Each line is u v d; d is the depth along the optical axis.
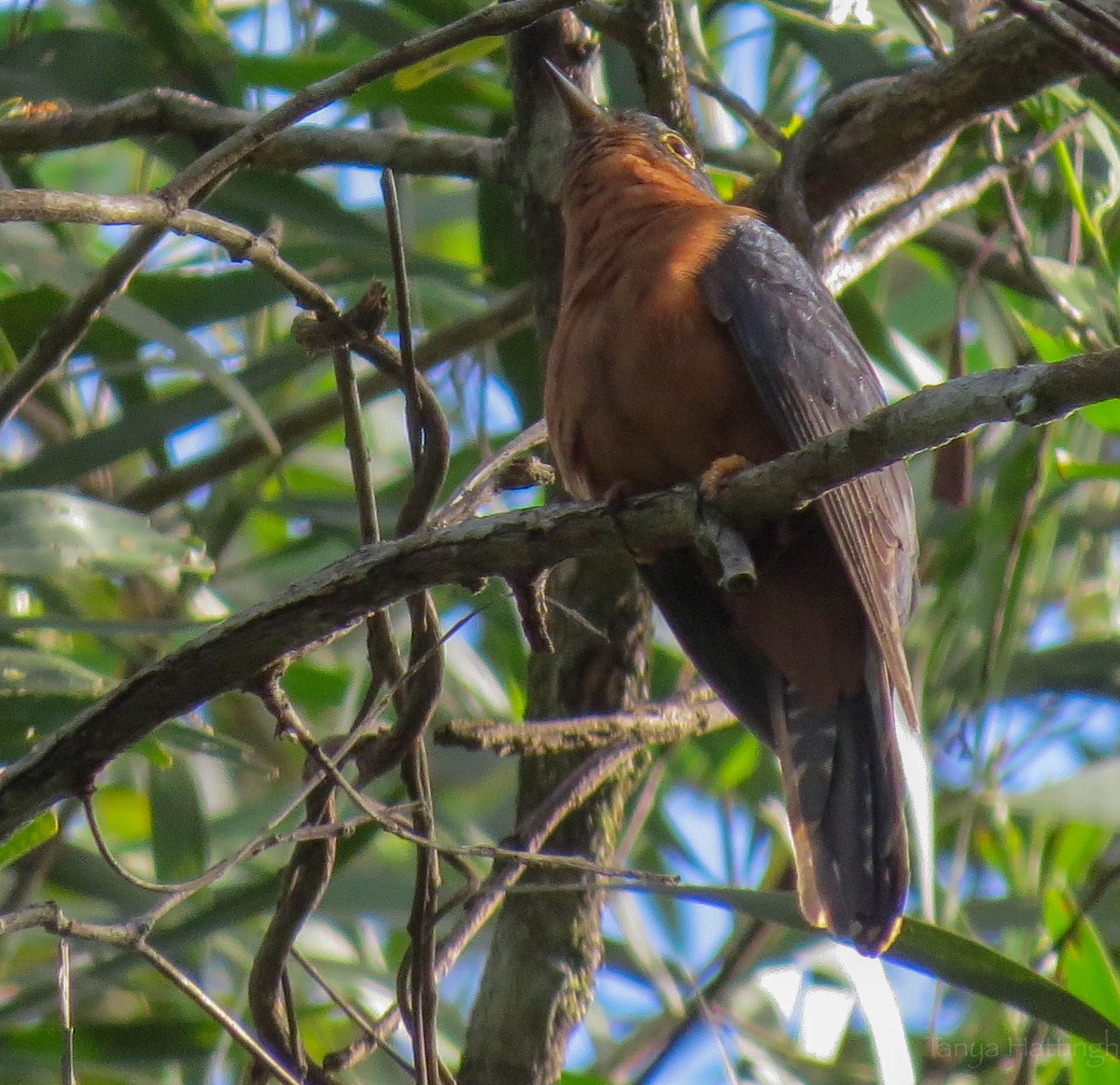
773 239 8.56
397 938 12.88
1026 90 9.59
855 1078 10.70
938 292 13.45
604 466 8.20
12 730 9.23
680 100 10.07
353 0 11.10
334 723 12.14
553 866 7.27
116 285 8.62
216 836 11.51
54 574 8.15
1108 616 12.88
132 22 11.38
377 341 7.74
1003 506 10.36
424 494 7.75
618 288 8.12
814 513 7.77
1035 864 11.04
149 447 11.49
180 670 6.76
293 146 10.52
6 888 11.34
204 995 6.82
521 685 12.40
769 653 8.34
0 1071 10.17
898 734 8.77
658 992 11.28
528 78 10.27
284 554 12.30
